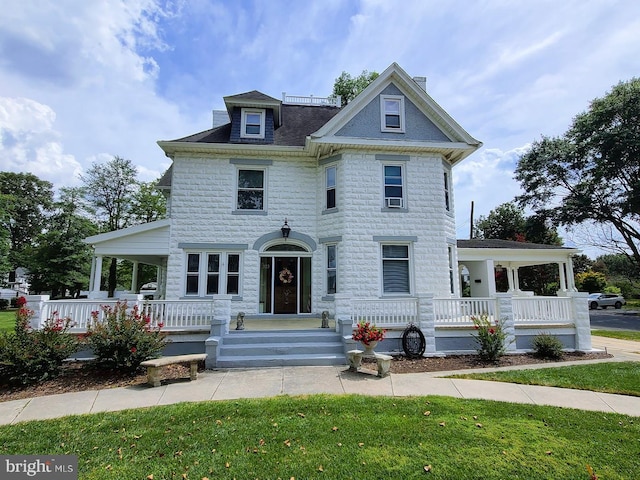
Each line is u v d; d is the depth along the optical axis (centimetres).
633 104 2661
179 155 1359
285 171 1408
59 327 787
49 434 471
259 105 1423
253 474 369
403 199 1338
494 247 1631
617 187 2919
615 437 454
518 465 385
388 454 409
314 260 1359
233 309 1309
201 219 1332
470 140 1363
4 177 4453
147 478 363
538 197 3309
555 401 601
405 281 1307
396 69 1365
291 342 934
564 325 1062
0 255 3088
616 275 4747
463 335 1009
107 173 3206
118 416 531
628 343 1287
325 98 1806
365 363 874
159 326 895
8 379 705
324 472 371
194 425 494
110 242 1257
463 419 512
